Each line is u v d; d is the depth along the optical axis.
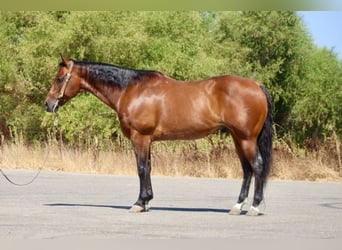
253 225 10.27
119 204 13.45
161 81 11.66
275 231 9.64
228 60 38.03
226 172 23.28
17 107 33.66
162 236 8.98
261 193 11.39
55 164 24.80
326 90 40.47
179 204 13.67
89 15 30.31
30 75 32.88
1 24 35.19
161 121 11.49
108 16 30.77
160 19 33.34
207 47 36.78
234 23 40.88
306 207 13.43
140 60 31.73
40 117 32.06
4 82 33.31
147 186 11.80
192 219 10.93
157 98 11.52
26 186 17.83
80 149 25.70
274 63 40.19
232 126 11.18
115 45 30.52
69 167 24.36
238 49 39.66
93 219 10.77
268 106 11.29
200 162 23.92
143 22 32.84
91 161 24.33
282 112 41.06
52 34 31.16
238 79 11.28
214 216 11.41
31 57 31.66
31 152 25.42
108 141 28.42
